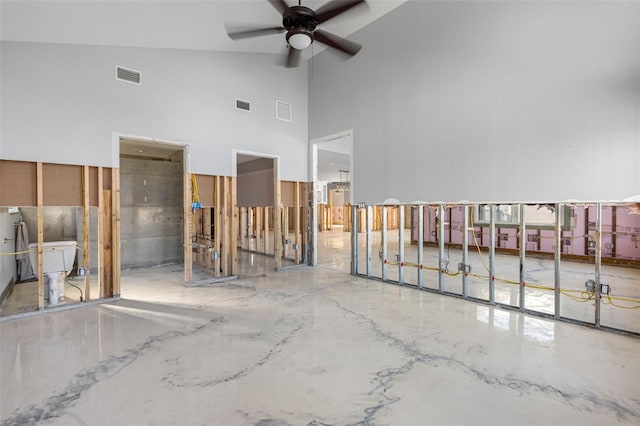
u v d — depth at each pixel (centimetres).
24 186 373
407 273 622
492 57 409
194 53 513
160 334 319
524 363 260
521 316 372
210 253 638
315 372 246
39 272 381
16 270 516
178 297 450
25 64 369
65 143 395
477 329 331
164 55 481
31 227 584
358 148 579
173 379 236
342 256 838
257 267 680
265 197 762
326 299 438
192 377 239
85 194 409
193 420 192
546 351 281
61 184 397
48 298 421
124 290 488
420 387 226
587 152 341
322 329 330
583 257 742
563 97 356
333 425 188
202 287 506
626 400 211
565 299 439
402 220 517
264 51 591
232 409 202
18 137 364
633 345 293
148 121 464
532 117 378
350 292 475
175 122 491
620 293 464
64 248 412
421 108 486
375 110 550
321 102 649
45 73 382
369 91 559
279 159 632
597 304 332
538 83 373
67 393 219
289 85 646
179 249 733
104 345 293
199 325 342
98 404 207
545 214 811
